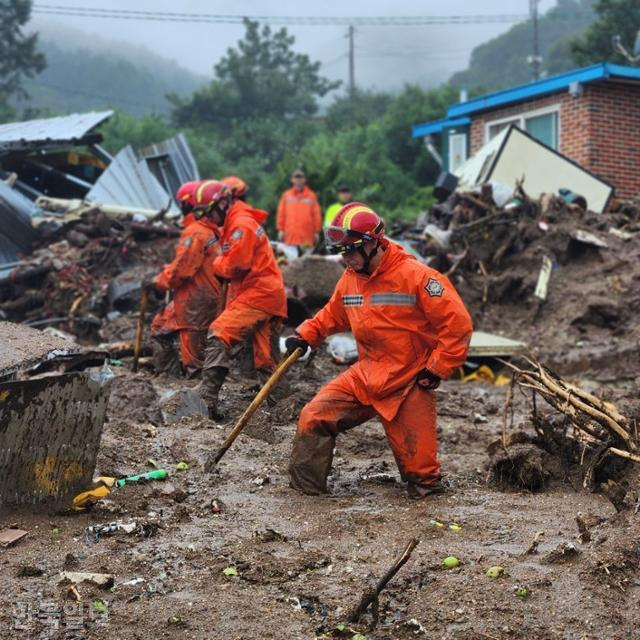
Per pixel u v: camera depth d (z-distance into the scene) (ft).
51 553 15.98
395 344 19.42
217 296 30.53
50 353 18.92
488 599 14.21
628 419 21.89
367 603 13.67
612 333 41.06
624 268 43.62
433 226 46.91
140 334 31.50
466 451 24.40
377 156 127.95
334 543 16.79
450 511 18.70
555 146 68.13
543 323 42.65
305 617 13.76
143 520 17.67
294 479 20.06
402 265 19.30
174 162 66.95
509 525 17.80
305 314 36.01
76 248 45.42
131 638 13.10
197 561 15.80
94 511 17.90
